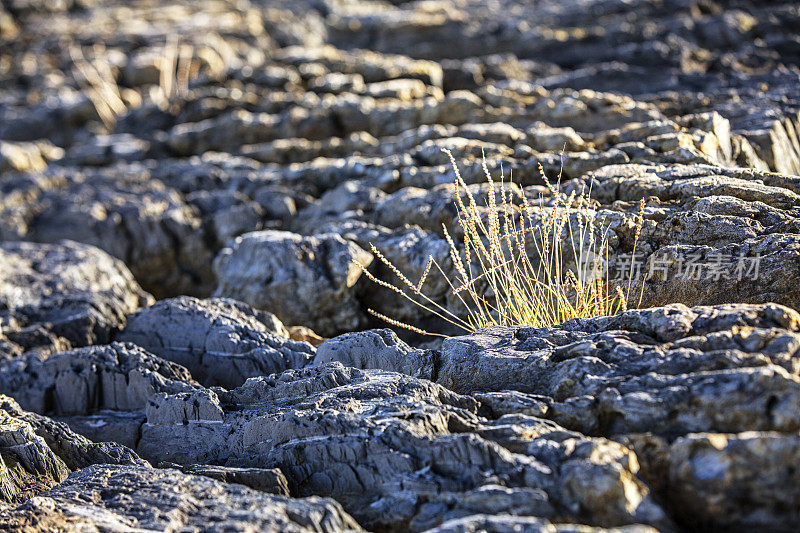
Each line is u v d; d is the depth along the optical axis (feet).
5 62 60.08
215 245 29.40
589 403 10.76
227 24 61.93
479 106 29.25
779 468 8.71
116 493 10.82
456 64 38.60
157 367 15.42
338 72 39.09
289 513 9.73
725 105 25.32
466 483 9.96
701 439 9.15
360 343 14.38
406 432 10.64
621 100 25.90
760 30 38.70
